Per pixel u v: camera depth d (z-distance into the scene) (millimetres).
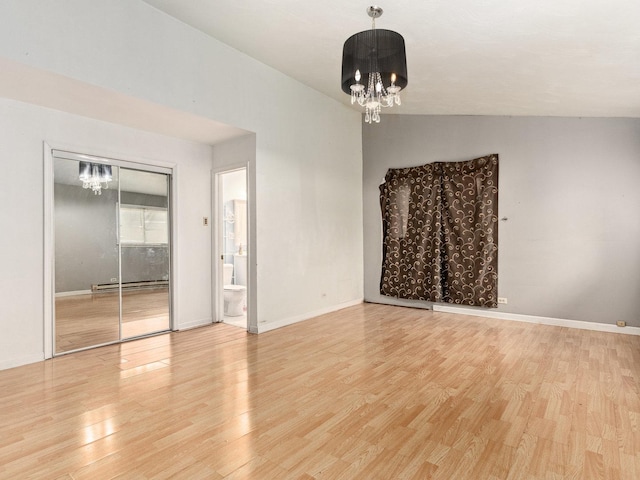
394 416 2457
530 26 2762
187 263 4836
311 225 5484
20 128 3406
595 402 2643
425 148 6043
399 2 2875
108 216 4129
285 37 3957
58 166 3732
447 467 1906
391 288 6344
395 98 2715
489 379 3084
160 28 3584
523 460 1964
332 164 5961
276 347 4004
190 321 4863
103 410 2533
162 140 4566
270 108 4785
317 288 5586
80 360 3570
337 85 5410
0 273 3281
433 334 4520
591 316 4719
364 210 6719
